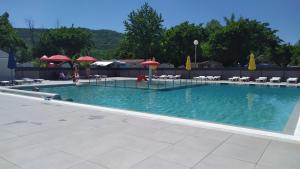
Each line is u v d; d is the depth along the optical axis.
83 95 18.03
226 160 4.64
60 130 6.61
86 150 5.16
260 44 45.75
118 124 7.22
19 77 25.80
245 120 10.85
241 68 27.66
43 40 58.72
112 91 19.86
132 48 53.84
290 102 15.09
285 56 57.16
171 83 24.55
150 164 4.49
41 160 4.66
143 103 15.14
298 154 4.91
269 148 5.23
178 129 6.67
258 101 15.62
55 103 10.97
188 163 4.52
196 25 53.59
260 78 25.38
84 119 7.87
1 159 4.71
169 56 51.41
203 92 19.53
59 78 28.55
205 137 5.97
